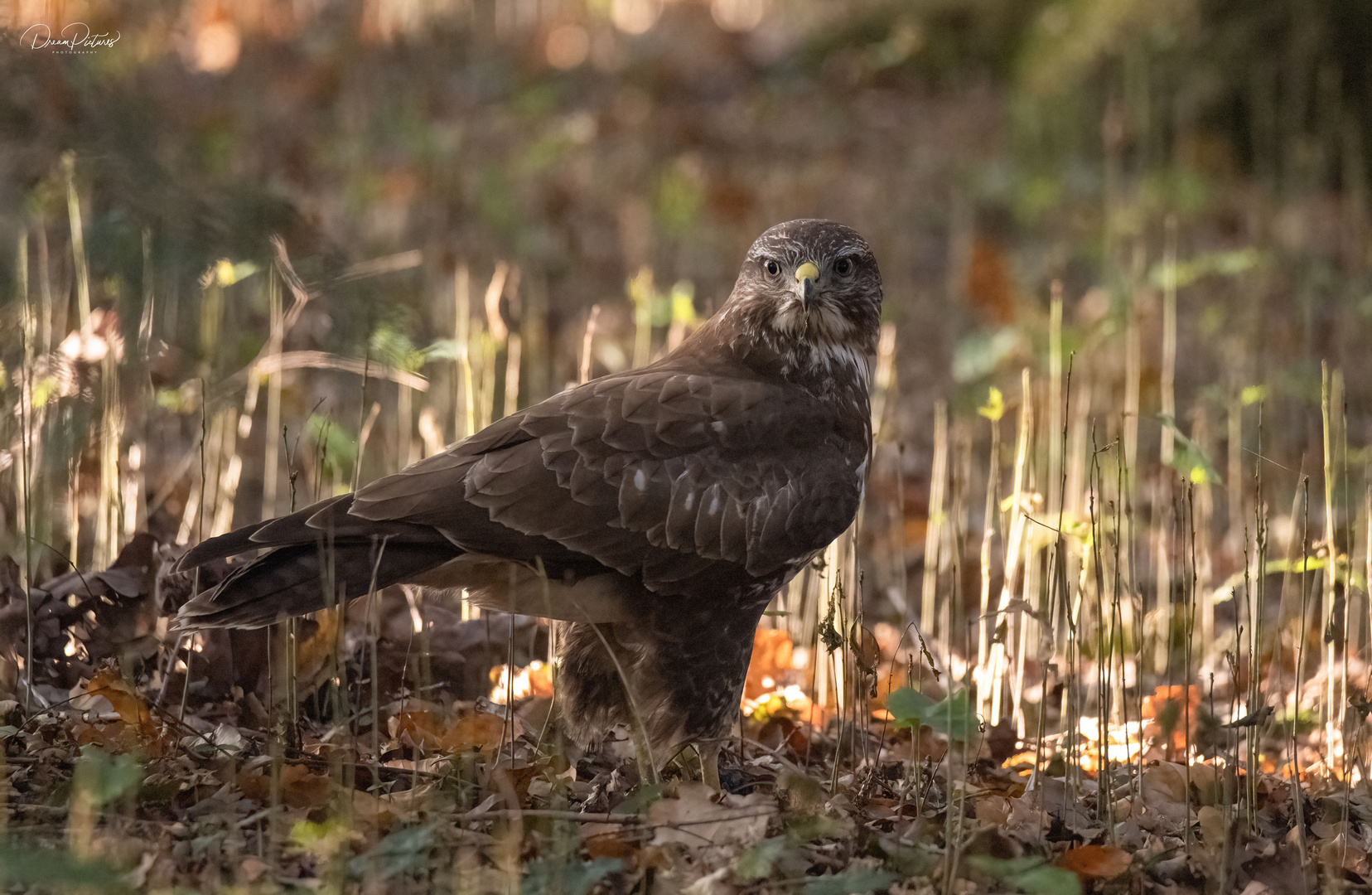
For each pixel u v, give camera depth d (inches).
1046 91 936.9
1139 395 612.7
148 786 291.4
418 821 288.8
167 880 259.9
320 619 363.6
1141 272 679.7
